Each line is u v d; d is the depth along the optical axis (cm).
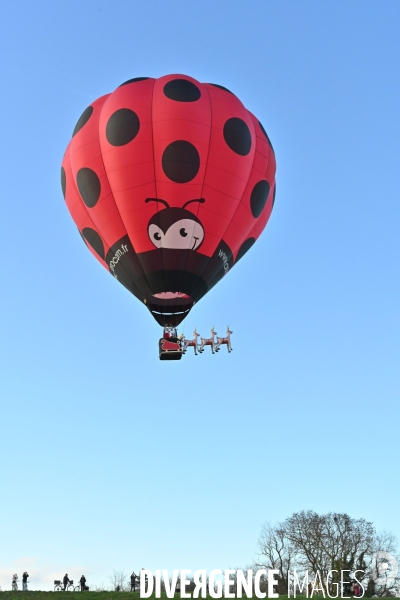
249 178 4828
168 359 4759
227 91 4969
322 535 7069
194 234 4694
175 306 4800
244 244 4972
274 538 7175
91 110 4938
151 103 4762
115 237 4772
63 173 5041
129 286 4850
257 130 4956
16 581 5278
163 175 4656
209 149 4700
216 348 4709
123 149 4684
